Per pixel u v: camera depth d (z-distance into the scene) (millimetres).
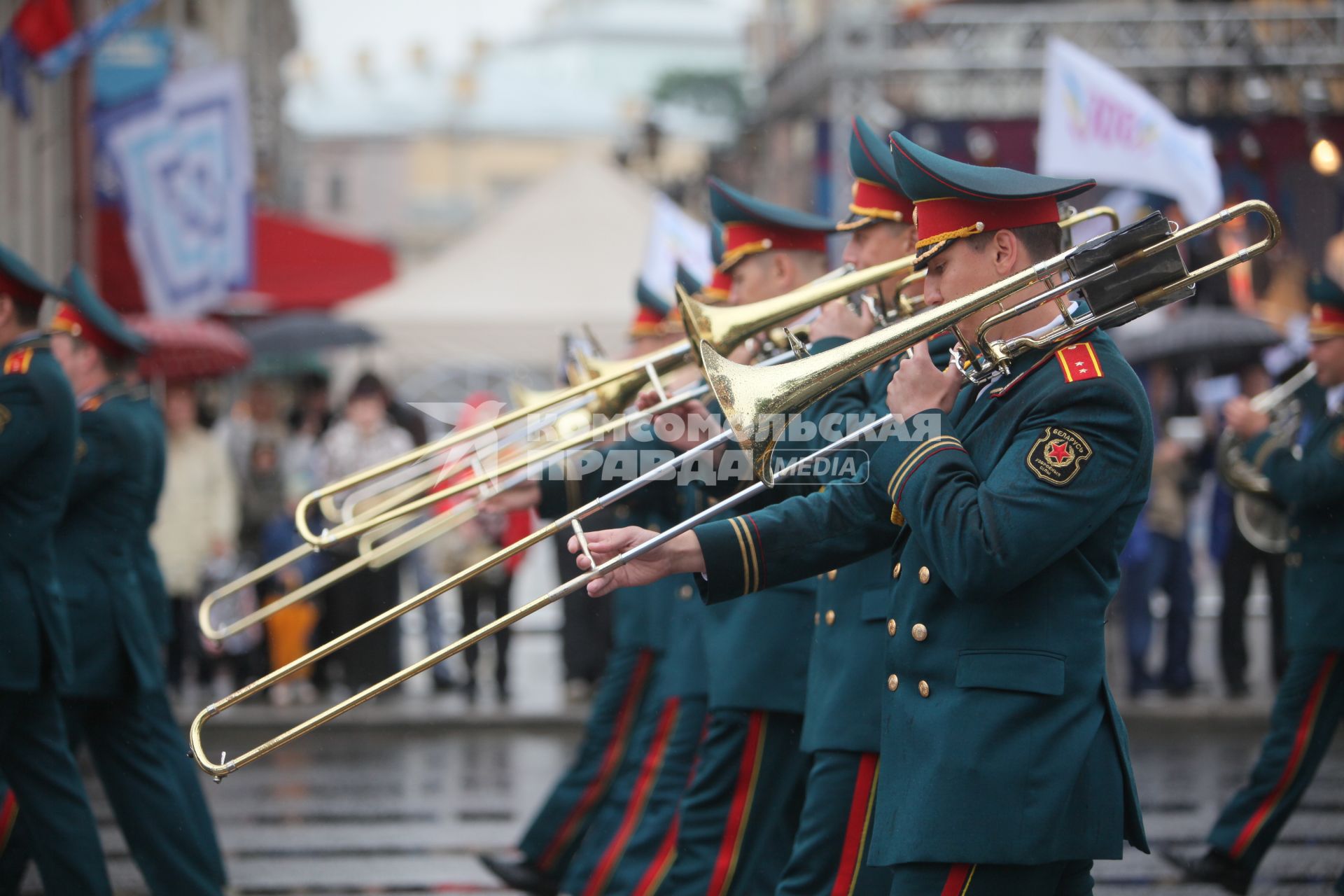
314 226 65750
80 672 20578
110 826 28562
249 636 41969
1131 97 40719
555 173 65688
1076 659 12469
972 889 12305
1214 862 22406
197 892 20984
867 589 16109
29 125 46281
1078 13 55375
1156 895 22766
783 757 18875
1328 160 55312
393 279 65875
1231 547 41125
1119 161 40688
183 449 41750
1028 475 12172
